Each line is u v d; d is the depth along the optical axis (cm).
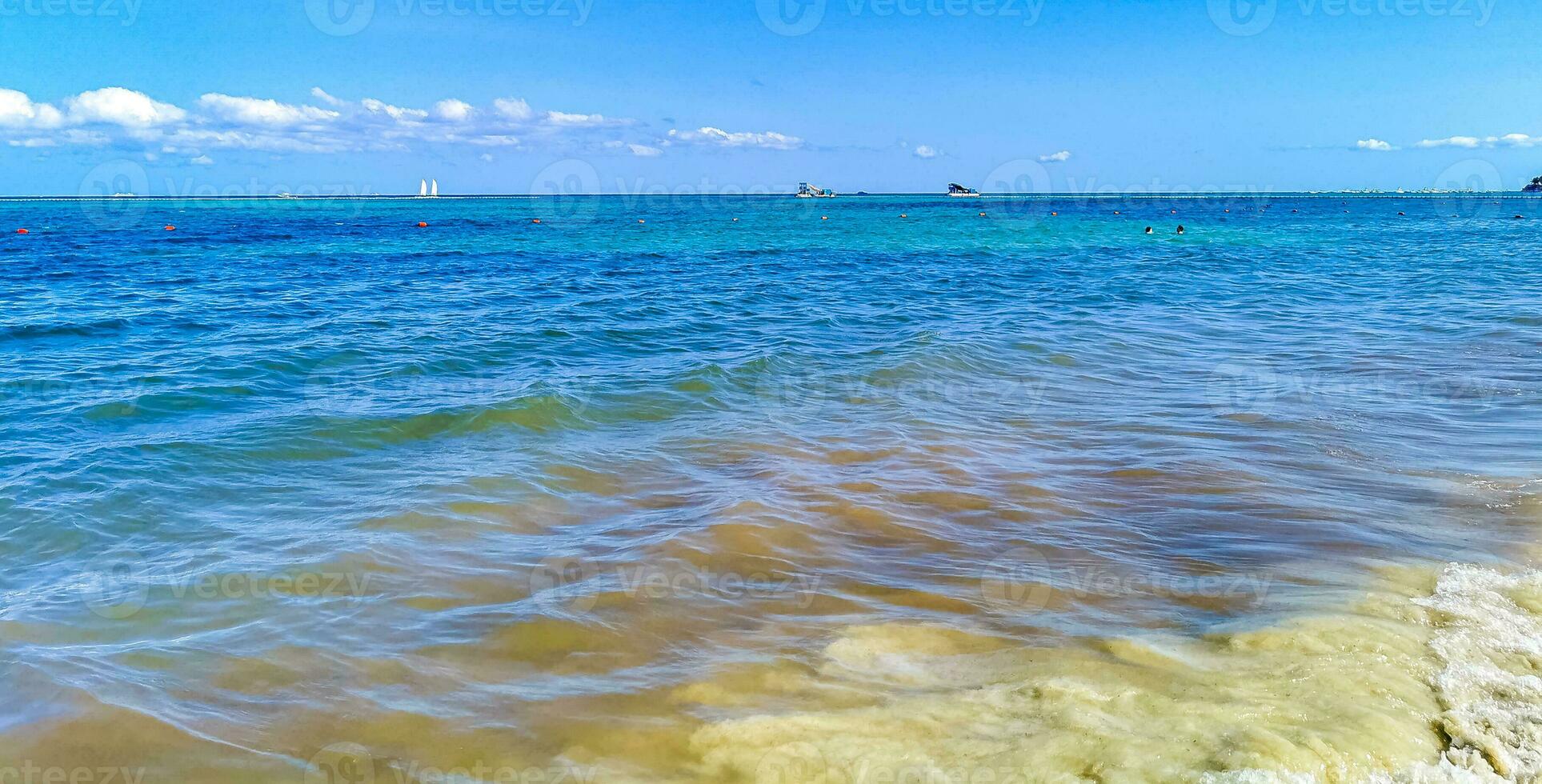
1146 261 3284
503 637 501
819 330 1636
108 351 1359
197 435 893
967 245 4106
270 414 984
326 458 839
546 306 1952
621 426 968
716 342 1509
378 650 486
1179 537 649
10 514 683
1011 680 446
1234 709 409
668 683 452
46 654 473
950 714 416
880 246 4050
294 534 652
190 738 405
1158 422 980
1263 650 466
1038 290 2350
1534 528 641
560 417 986
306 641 494
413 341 1462
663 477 792
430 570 589
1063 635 496
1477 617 498
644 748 399
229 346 1399
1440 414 1001
